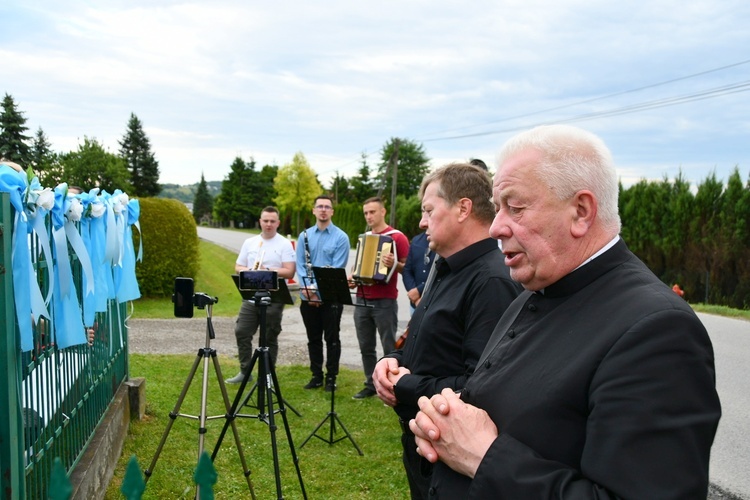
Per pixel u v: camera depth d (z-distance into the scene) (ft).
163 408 17.39
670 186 62.64
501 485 4.15
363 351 20.36
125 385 15.65
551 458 4.27
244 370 21.30
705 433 3.72
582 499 3.79
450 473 5.04
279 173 203.41
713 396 3.84
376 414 18.51
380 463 14.80
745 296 53.01
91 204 11.18
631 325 4.09
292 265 21.63
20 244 7.61
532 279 4.82
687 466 3.61
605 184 4.67
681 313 3.98
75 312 9.35
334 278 16.46
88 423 11.70
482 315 7.09
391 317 19.93
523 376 4.63
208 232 183.62
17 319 7.53
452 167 8.05
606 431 3.87
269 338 21.17
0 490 7.25
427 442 4.86
